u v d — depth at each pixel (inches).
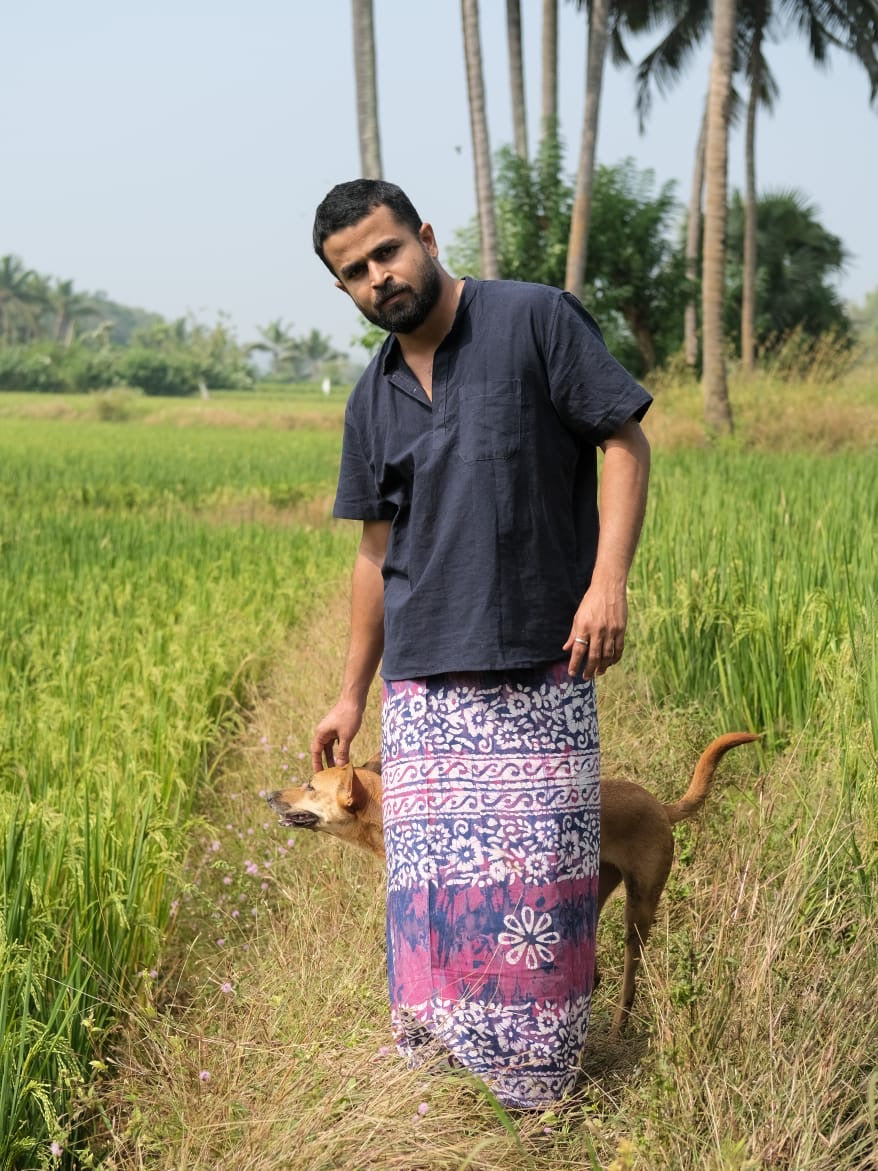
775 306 1588.3
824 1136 117.8
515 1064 126.9
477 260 1030.4
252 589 394.6
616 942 167.9
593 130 864.3
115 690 248.1
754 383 900.0
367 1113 121.0
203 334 4872.0
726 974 133.4
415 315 123.8
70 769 205.2
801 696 220.1
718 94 737.6
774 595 242.8
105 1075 154.1
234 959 180.2
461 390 125.6
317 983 152.9
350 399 137.3
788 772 186.1
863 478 419.2
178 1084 139.4
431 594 126.7
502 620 124.2
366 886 185.5
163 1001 175.6
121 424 2176.4
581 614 123.6
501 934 125.5
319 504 697.0
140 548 475.5
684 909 163.0
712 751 162.1
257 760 252.4
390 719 131.6
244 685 305.7
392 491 132.9
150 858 177.3
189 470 937.5
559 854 126.0
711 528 309.1
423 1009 128.3
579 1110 131.5
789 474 500.1
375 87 633.6
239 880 196.7
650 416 831.7
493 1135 123.1
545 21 1091.3
